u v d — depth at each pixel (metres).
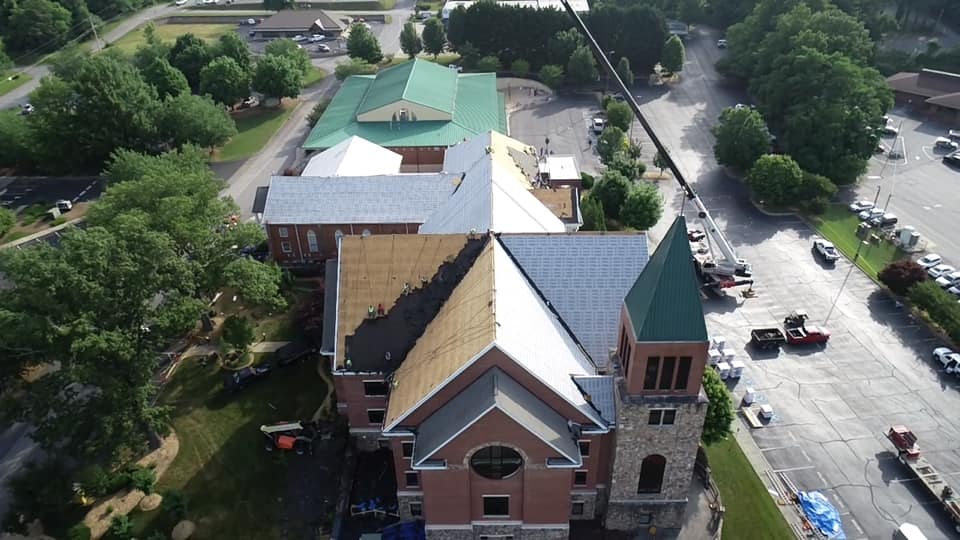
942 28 169.50
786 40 127.50
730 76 149.25
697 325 42.84
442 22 168.38
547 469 47.19
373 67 157.50
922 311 77.69
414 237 60.50
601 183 96.06
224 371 70.31
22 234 98.38
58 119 111.69
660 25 146.00
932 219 96.56
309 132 128.25
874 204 100.31
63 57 139.88
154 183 70.19
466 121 117.81
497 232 59.00
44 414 51.59
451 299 56.75
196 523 54.31
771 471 58.72
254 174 112.62
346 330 57.34
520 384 47.12
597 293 56.56
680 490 50.44
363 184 87.75
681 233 42.22
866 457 59.94
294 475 58.56
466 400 46.69
